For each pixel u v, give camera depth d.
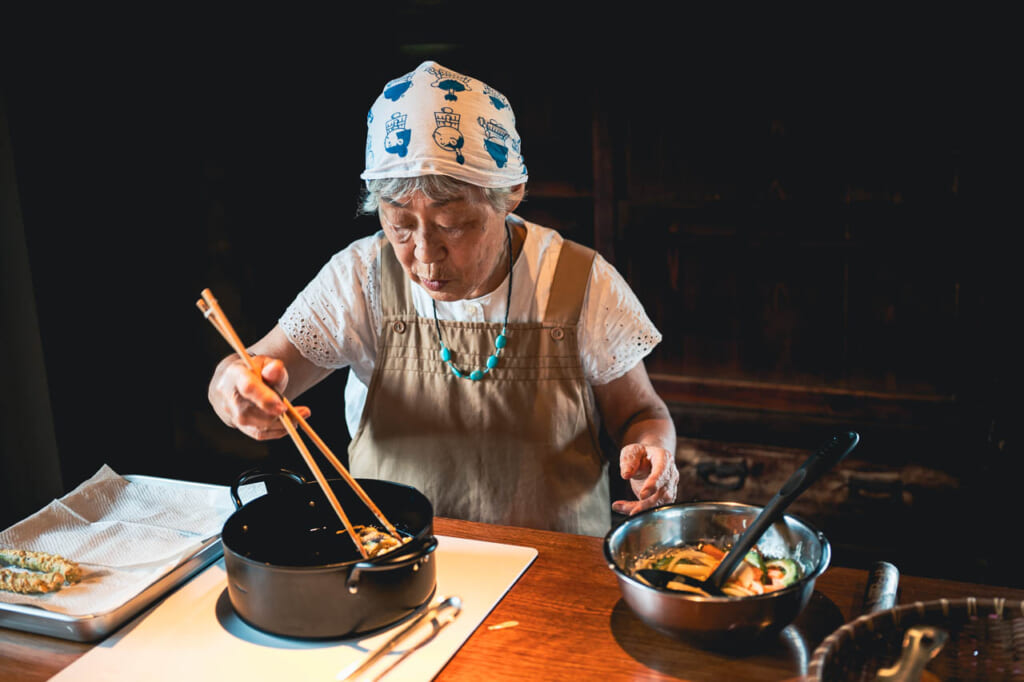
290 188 2.80
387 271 1.74
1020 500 2.58
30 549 1.30
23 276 2.33
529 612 1.19
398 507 1.30
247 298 2.77
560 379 1.70
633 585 1.04
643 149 2.71
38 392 2.41
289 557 1.24
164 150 2.63
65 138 2.38
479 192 1.42
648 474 1.44
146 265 2.65
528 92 2.77
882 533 2.75
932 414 2.63
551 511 1.72
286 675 1.06
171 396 2.80
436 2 2.78
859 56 2.47
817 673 0.86
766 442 2.82
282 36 2.72
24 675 1.09
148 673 1.08
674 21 2.59
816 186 2.58
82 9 2.38
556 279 1.70
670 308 2.82
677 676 1.05
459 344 1.70
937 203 2.49
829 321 2.67
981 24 2.35
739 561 1.09
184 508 1.44
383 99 1.44
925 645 0.92
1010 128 2.38
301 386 1.79
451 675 1.07
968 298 2.53
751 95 2.58
